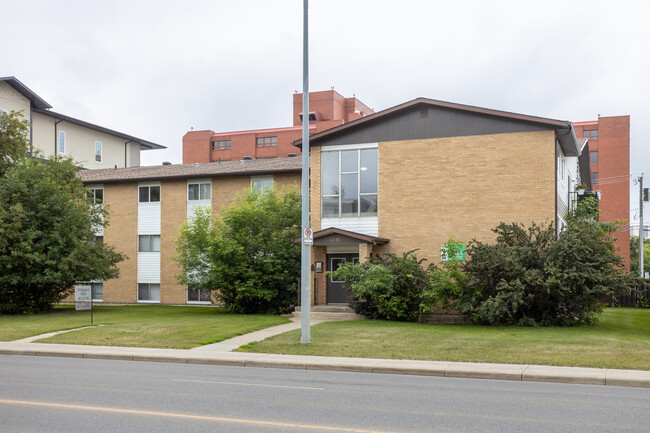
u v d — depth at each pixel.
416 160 26.64
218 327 21.34
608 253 22.42
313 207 28.11
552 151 24.72
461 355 15.01
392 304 23.67
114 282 39.28
